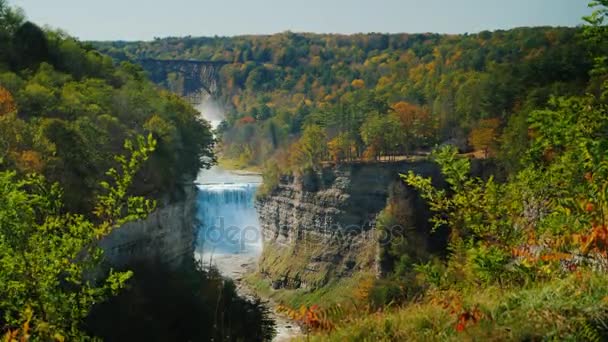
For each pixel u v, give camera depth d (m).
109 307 50.25
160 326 50.44
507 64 123.38
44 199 17.00
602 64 15.63
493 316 14.61
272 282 98.75
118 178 18.39
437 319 15.54
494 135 100.81
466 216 17.81
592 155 14.70
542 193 17.28
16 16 102.19
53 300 16.08
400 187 95.50
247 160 153.88
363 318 17.36
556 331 13.25
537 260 16.78
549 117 16.41
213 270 86.25
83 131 61.50
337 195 99.56
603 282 14.62
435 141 113.44
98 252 17.45
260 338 44.12
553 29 151.00
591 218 15.45
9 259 15.66
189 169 88.94
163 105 90.50
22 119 64.12
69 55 102.19
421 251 85.75
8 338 15.70
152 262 67.06
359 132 110.62
